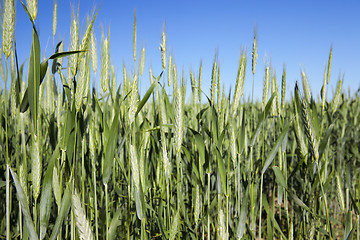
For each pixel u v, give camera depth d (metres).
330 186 3.91
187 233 2.54
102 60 2.28
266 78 2.60
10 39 1.43
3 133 2.37
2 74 2.10
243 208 2.35
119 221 2.22
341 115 5.39
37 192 1.57
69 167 1.78
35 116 1.50
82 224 1.32
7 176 1.56
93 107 2.53
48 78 2.88
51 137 2.31
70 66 1.78
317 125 2.50
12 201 2.88
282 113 2.71
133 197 2.41
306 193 2.97
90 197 2.41
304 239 2.85
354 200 2.52
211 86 2.32
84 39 1.67
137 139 2.27
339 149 3.84
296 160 3.81
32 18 1.43
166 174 2.11
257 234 4.17
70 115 1.76
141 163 2.15
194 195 2.76
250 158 2.55
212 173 3.11
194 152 2.95
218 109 2.34
